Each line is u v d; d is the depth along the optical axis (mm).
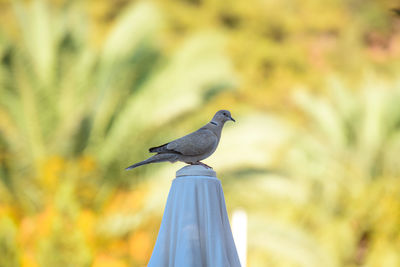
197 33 20297
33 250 15250
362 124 17719
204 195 2332
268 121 18234
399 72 20891
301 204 17109
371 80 20031
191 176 2363
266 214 16875
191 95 16719
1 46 16484
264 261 16734
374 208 16922
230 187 16547
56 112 16031
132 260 15914
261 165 16859
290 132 18328
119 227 15789
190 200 2316
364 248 16859
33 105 15914
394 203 16906
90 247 15273
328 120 17969
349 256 16734
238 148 16766
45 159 15781
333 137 17766
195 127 17109
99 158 15914
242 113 18656
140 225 16062
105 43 17328
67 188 15531
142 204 15883
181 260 2236
